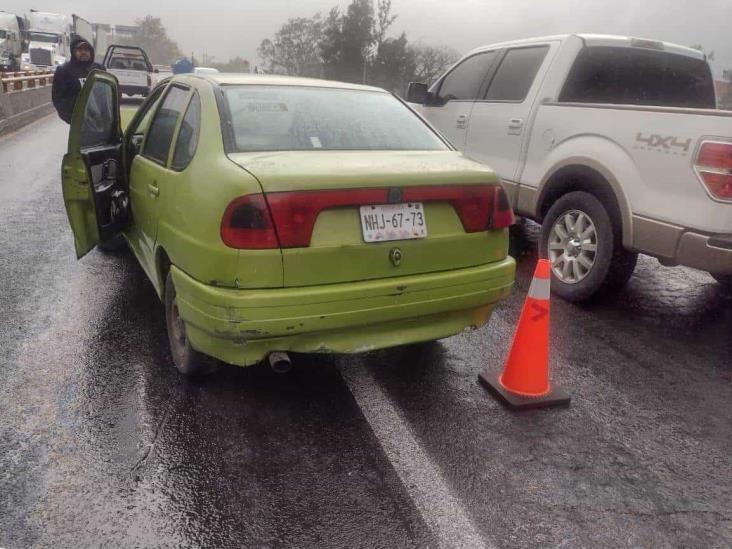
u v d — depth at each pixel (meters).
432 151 3.82
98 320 4.54
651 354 4.39
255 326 2.96
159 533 2.55
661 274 6.25
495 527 2.65
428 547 2.53
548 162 5.44
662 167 4.39
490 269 3.53
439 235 3.35
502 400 3.61
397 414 3.46
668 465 3.13
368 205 3.15
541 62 5.88
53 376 3.72
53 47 42.31
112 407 3.41
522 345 3.62
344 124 3.80
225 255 2.94
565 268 5.28
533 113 5.71
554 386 3.76
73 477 2.85
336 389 3.70
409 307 3.27
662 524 2.72
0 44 36.66
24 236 6.63
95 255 6.06
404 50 47.72
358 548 2.52
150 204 3.96
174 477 2.88
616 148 4.77
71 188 4.26
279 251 2.95
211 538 2.54
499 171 6.09
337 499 2.78
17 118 17.20
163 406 3.44
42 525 2.56
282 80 4.09
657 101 6.18
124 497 2.74
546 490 2.90
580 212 5.10
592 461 3.13
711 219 4.13
